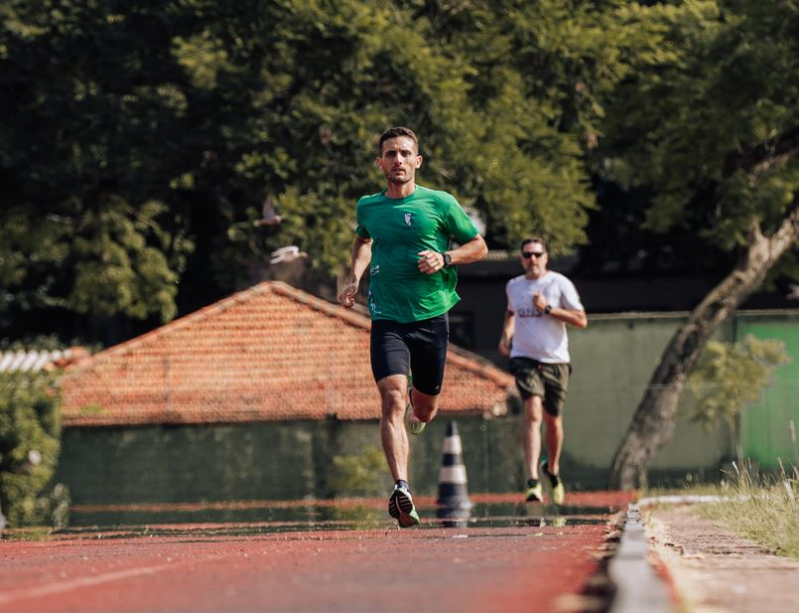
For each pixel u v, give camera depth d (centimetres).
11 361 8081
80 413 5338
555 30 6519
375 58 6156
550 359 3058
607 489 5778
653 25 6594
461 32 6844
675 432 5831
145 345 5903
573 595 743
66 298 10781
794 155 7088
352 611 686
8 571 1050
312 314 6044
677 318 6138
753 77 6525
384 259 1866
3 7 6900
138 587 845
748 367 5859
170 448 5259
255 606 721
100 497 5266
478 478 5106
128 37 6606
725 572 1000
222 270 6581
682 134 6906
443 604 712
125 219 9119
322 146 6200
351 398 5450
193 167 6769
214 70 6738
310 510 3581
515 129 6631
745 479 2689
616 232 9175
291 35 6047
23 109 7225
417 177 6175
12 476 4950
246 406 5456
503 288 10225
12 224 8725
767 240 6800
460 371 5550
